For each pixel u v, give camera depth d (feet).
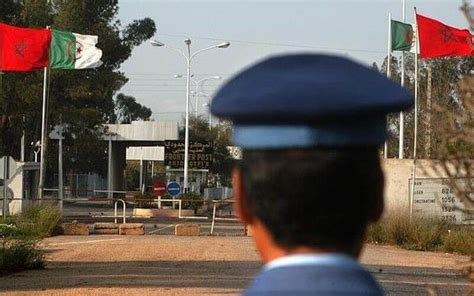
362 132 13.73
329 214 13.89
